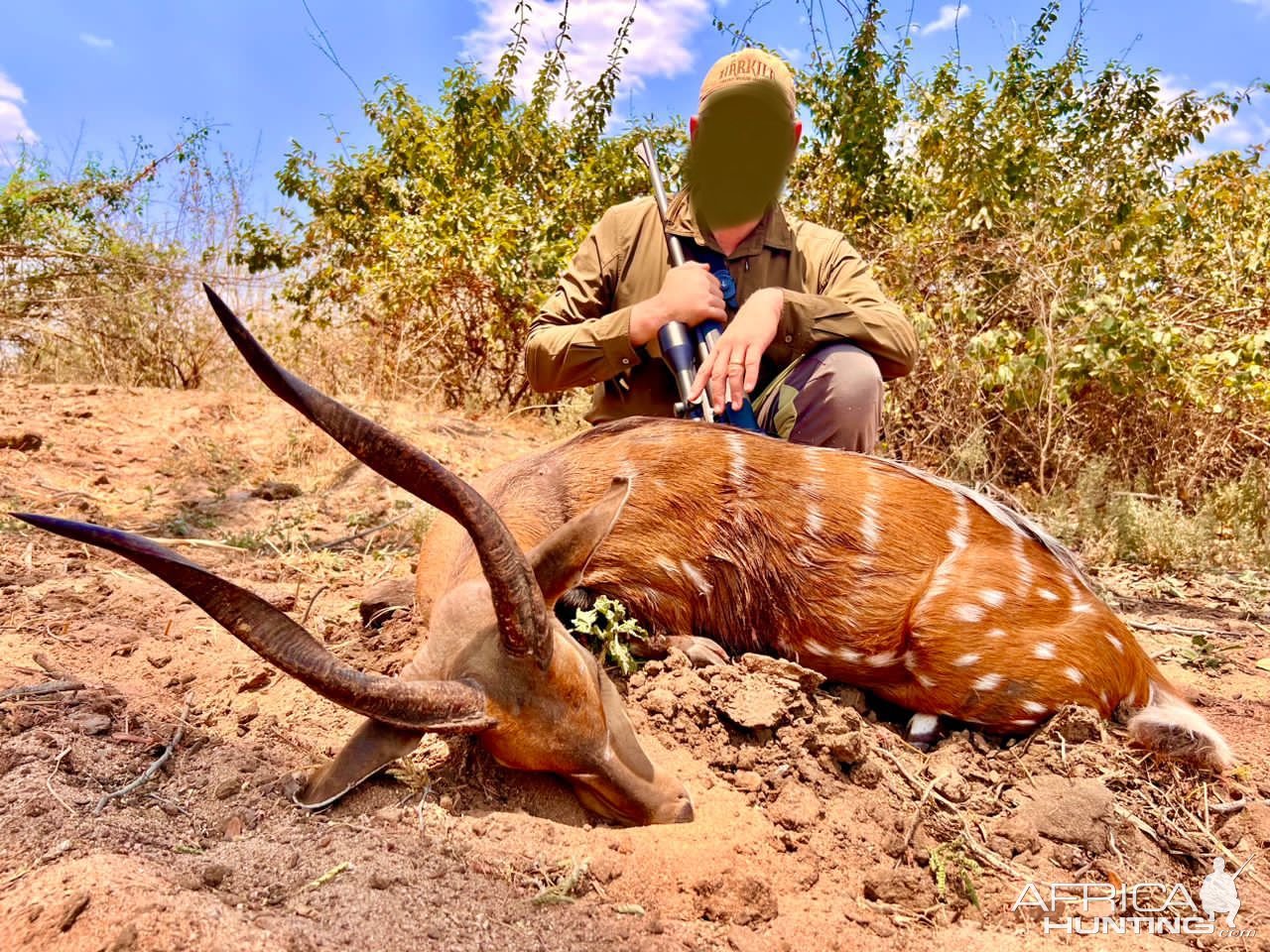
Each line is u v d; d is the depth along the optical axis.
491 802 0.97
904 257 2.77
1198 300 2.83
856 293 1.52
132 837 0.86
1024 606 1.21
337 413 0.75
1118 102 3.35
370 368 3.11
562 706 0.91
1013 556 1.25
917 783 1.10
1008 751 1.18
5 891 0.77
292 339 3.20
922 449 2.64
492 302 3.24
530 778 0.98
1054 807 1.07
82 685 1.13
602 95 3.96
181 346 3.08
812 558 1.26
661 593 1.26
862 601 1.26
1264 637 1.73
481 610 0.95
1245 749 1.29
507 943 0.77
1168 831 1.09
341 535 1.91
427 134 3.75
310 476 2.30
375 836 0.87
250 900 0.78
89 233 3.27
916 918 0.93
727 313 1.48
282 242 3.71
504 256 3.15
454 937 0.76
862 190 3.09
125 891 0.73
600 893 0.86
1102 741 1.17
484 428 2.92
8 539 1.67
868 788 1.09
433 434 2.71
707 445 1.29
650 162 1.56
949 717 1.24
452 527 1.21
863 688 1.31
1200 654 1.62
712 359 1.33
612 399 1.60
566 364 1.46
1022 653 1.20
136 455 2.30
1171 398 2.62
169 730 1.07
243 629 0.77
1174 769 1.18
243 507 2.04
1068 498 2.45
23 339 3.08
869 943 0.87
